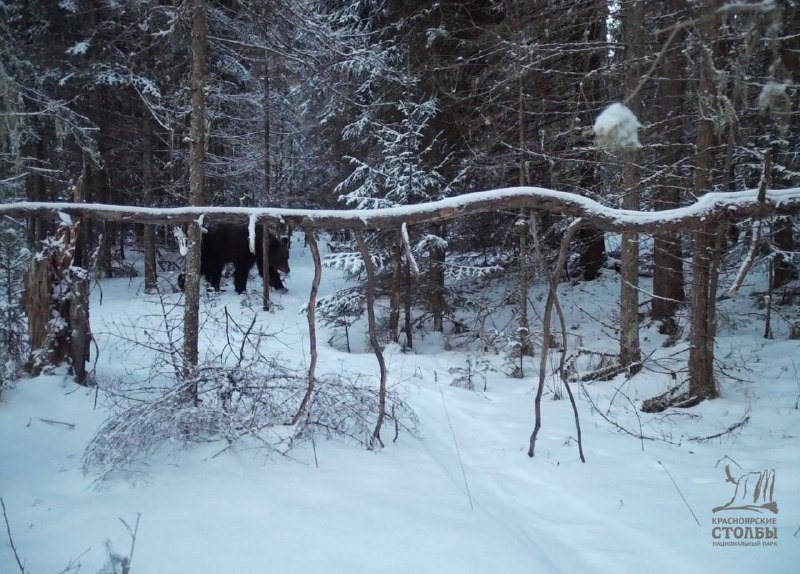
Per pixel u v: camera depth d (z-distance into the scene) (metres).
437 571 2.89
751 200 3.74
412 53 10.09
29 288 5.70
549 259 10.84
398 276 10.00
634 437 5.34
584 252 14.07
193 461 4.27
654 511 3.72
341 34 7.36
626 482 4.22
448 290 11.00
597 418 6.02
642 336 9.47
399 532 3.27
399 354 9.27
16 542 3.14
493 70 8.60
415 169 9.41
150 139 13.45
